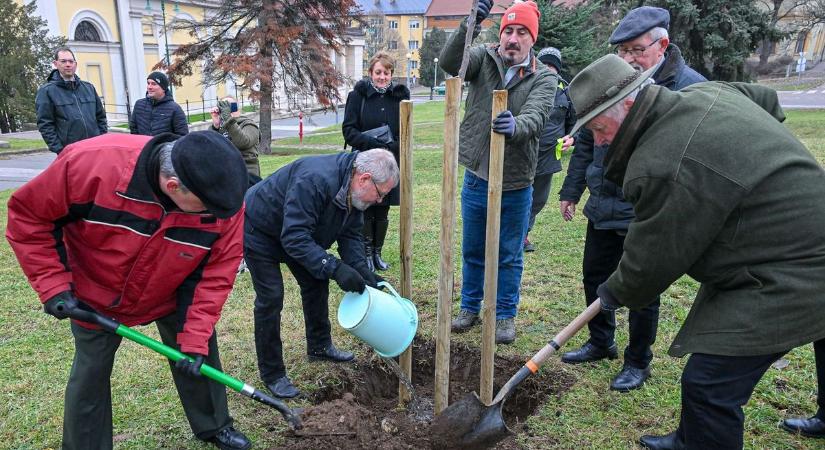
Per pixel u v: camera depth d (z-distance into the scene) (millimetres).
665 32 2854
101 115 6824
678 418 2898
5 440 2822
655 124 2037
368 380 3520
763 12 14164
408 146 2672
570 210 3588
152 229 2133
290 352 3709
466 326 3963
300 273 3311
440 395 2900
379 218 5012
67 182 2025
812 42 48625
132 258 2172
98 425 2418
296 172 2990
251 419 2973
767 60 43219
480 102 3484
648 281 2160
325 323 3518
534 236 6059
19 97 21594
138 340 2266
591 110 2129
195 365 2334
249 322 4133
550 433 2824
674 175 1941
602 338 3408
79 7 26266
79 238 2186
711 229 1954
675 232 1996
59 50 6297
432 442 2754
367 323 2703
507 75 3359
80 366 2318
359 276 2783
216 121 5027
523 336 3867
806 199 1890
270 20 16891
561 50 11484
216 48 18453
